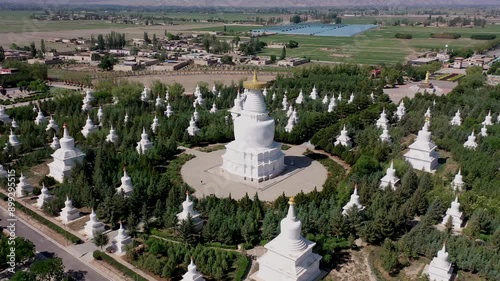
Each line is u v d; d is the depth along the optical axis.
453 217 64.50
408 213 63.62
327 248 56.44
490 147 90.94
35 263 51.12
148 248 57.44
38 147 95.62
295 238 51.09
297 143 100.31
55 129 102.62
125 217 65.12
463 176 76.38
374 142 94.50
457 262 53.97
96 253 56.41
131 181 71.25
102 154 81.19
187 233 58.53
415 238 57.97
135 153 85.94
